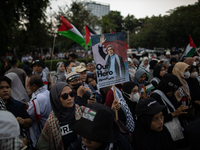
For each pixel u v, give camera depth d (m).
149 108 1.99
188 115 3.42
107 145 1.58
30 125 2.48
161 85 3.01
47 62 15.70
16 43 24.58
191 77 3.94
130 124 2.57
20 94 3.32
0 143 1.32
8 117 1.40
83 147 1.73
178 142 2.69
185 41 34.06
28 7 14.72
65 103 2.14
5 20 12.27
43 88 2.81
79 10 27.41
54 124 2.12
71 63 4.82
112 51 2.81
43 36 27.45
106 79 2.76
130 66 6.20
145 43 49.03
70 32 6.42
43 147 2.12
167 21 36.66
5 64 11.13
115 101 2.54
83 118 1.46
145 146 2.05
